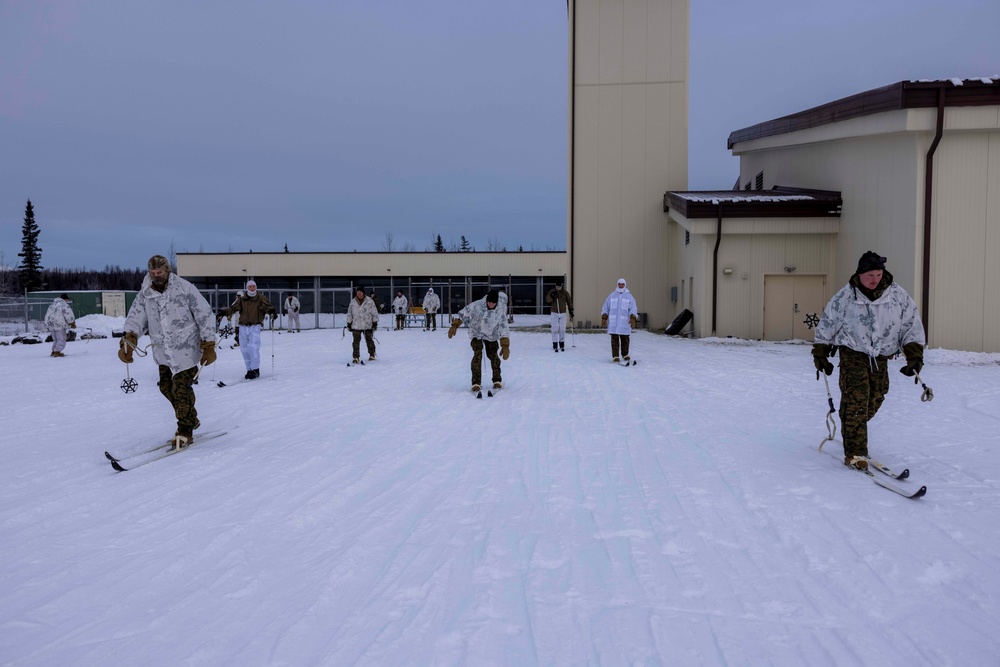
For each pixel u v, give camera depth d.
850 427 6.18
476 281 53.94
